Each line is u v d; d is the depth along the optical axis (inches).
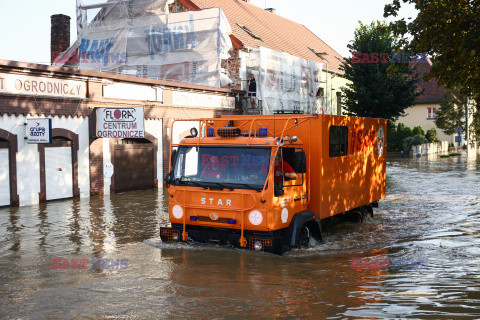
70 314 233.1
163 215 563.2
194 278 294.5
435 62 424.8
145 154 854.5
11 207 626.5
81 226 489.1
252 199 342.3
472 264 333.4
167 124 895.1
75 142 716.0
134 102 812.6
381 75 1253.7
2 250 380.5
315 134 392.2
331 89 1647.4
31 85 643.5
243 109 1152.2
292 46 1547.7
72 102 705.0
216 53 1080.2
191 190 364.5
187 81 1109.1
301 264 331.3
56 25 1154.0
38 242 410.9
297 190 373.1
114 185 790.5
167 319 225.3
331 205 417.1
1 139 621.6
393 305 242.2
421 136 2022.6
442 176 1088.8
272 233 345.1
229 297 257.3
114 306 244.1
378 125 539.2
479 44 390.0
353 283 284.2
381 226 491.5
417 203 669.9
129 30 1144.2
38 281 290.5
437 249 384.5
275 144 343.6
